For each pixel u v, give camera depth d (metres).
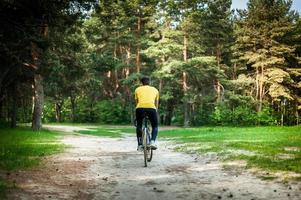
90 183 9.06
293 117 66.00
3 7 15.45
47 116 78.38
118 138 28.81
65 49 35.72
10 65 24.62
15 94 35.53
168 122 71.12
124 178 9.70
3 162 11.31
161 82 66.62
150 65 70.94
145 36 66.06
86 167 11.41
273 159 11.89
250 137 22.03
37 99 34.62
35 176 9.57
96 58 45.34
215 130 32.91
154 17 65.31
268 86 66.62
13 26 16.95
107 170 10.95
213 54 71.12
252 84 66.44
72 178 9.60
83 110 75.19
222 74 61.75
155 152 15.84
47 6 16.34
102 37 67.81
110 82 77.38
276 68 61.91
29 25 17.12
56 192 8.01
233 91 63.56
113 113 69.38
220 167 11.12
